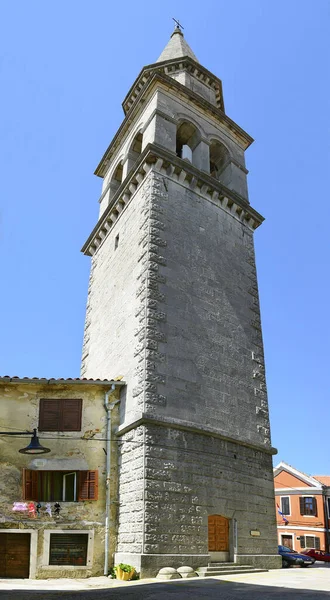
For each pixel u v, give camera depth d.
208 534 16.70
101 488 17.22
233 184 26.61
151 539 14.92
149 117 24.75
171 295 19.48
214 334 20.47
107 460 17.59
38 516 16.52
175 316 19.19
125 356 19.33
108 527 16.56
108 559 16.17
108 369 20.97
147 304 18.53
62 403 18.41
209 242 22.59
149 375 17.20
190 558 15.58
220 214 24.11
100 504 16.95
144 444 16.03
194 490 16.61
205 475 17.20
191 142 26.89
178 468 16.47
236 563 16.89
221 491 17.52
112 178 29.02
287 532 51.00
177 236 21.16
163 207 21.31
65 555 16.17
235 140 28.72
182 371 18.31
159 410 16.86
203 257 21.84
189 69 29.41
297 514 50.88
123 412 18.16
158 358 17.77
